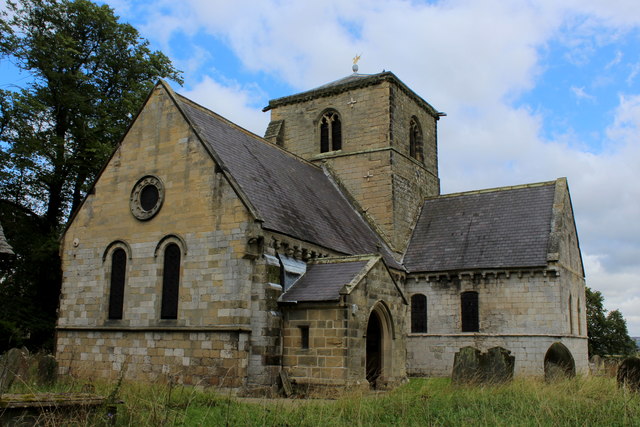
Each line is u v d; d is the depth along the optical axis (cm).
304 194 3569
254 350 2567
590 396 2047
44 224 4131
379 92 4447
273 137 4725
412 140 4891
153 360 2775
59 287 3906
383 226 4212
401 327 2969
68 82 4081
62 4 4131
